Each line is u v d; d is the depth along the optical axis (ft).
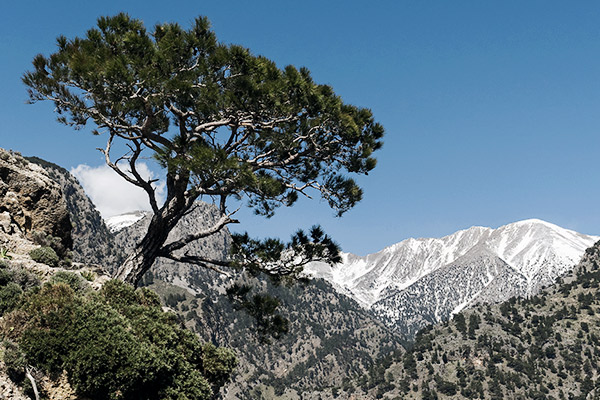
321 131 86.02
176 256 79.00
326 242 78.59
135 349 53.21
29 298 55.06
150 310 65.67
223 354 71.00
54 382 49.60
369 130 89.86
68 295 56.49
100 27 74.59
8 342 48.44
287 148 83.41
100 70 66.80
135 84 67.97
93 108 74.08
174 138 76.69
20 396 45.03
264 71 76.54
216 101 72.23
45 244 85.81
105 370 50.78
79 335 51.65
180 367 59.57
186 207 79.51
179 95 69.97
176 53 71.97
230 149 82.43
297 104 79.77
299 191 87.04
